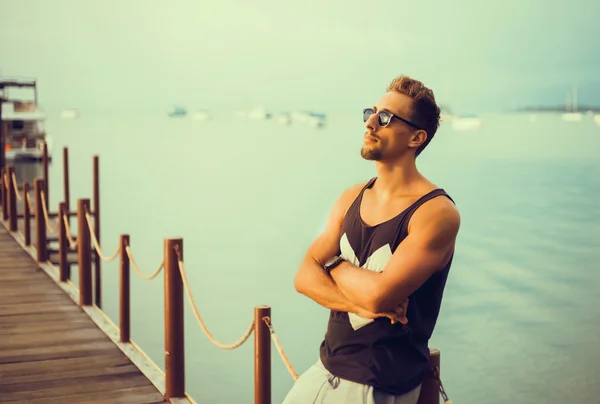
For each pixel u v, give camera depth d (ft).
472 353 49.19
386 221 8.47
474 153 287.28
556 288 70.08
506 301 64.64
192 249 85.51
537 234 105.40
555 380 43.24
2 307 27.32
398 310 8.16
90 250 27.37
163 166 208.64
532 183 176.55
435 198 8.31
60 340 22.98
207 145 330.95
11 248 39.81
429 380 8.76
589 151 301.22
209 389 36.11
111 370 20.07
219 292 62.18
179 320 17.66
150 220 107.86
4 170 51.60
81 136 399.44
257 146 325.62
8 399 17.70
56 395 18.04
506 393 40.98
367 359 8.30
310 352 45.27
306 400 8.51
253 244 89.76
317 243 9.20
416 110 8.50
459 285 71.67
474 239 101.14
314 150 297.94
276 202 135.13
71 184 150.51
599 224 114.01
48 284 31.50
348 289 8.35
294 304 58.03
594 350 49.26
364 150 8.58
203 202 132.87
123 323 22.34
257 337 13.37
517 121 613.11
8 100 93.66
